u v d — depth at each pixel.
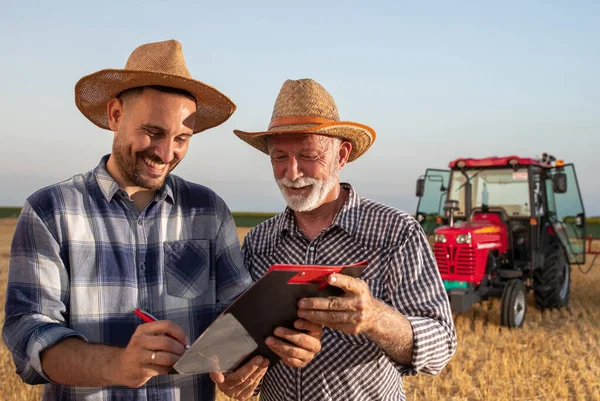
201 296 2.38
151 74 2.07
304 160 2.71
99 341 2.15
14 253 2.11
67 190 2.21
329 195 2.85
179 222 2.39
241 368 2.11
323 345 2.70
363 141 2.92
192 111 2.24
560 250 10.52
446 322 2.62
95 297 2.17
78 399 2.12
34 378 2.03
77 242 2.16
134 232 2.29
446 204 9.14
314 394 2.69
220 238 2.51
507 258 9.75
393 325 2.27
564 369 6.77
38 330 1.95
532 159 9.66
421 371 2.61
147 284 2.27
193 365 1.86
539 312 10.48
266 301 1.84
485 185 9.98
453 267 8.69
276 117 2.77
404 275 2.69
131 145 2.16
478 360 7.30
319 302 1.93
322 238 2.84
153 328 1.84
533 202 9.50
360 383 2.69
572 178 10.33
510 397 5.95
